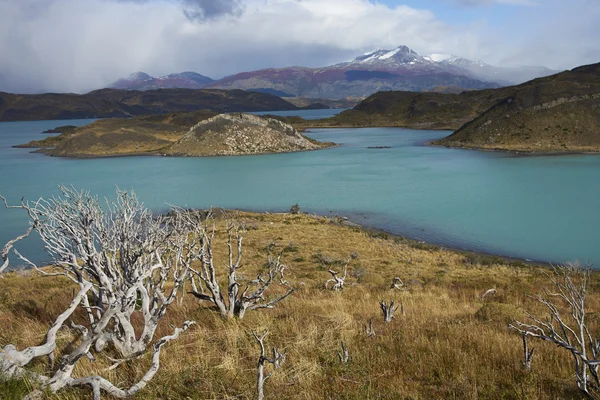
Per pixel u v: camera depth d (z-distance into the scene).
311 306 12.77
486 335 9.14
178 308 10.86
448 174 91.69
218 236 44.91
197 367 6.64
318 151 147.88
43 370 6.09
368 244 43.03
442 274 30.34
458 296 19.41
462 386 6.20
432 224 54.00
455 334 9.24
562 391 6.18
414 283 24.56
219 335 8.40
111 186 89.31
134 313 9.76
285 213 63.25
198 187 87.75
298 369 6.68
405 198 69.88
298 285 21.05
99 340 6.70
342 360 7.14
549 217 54.56
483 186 76.94
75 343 7.11
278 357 6.39
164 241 8.62
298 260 34.50
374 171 99.56
